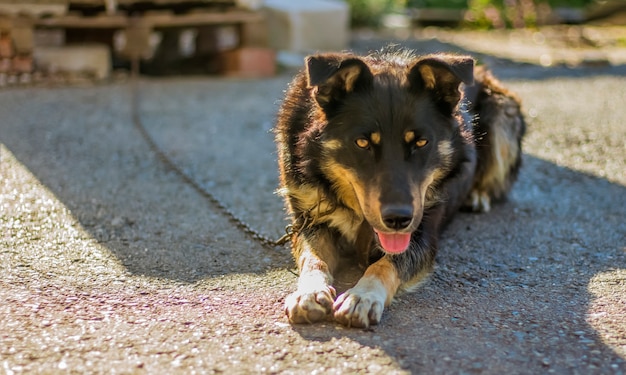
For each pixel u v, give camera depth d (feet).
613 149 23.31
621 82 35.45
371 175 11.06
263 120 27.35
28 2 32.17
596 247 14.62
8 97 29.43
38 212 15.74
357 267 13.19
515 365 9.34
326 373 9.00
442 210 13.21
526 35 54.80
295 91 13.33
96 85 33.27
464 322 10.77
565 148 23.63
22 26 32.22
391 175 10.80
